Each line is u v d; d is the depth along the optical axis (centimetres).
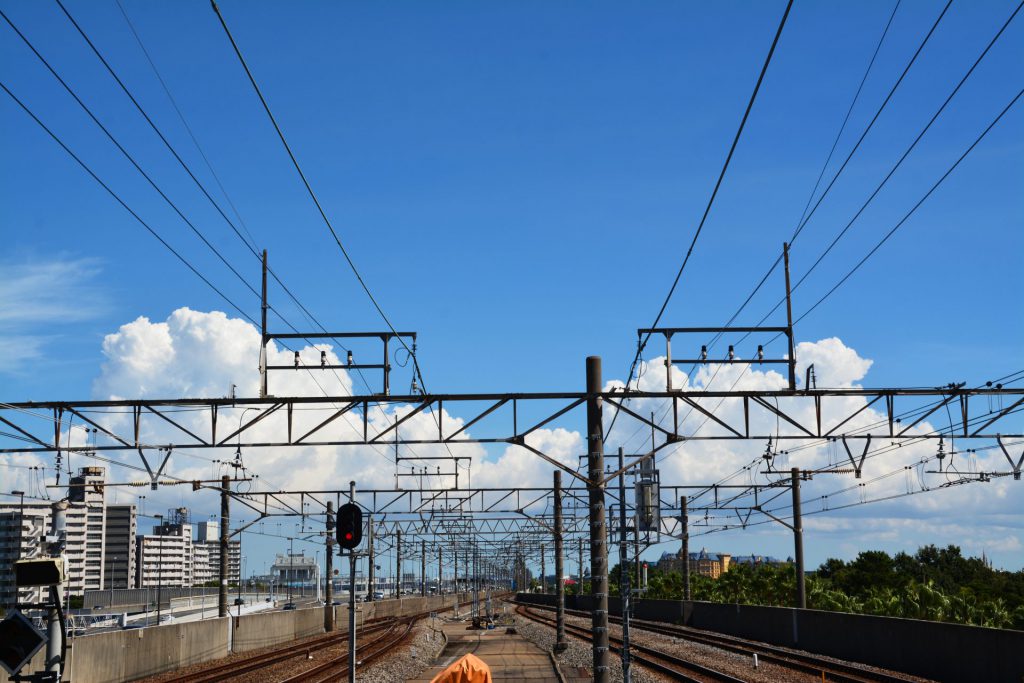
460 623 7975
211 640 4141
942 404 2470
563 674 3309
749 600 7331
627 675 1981
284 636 5375
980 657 2664
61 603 1502
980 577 11731
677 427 2427
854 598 6181
